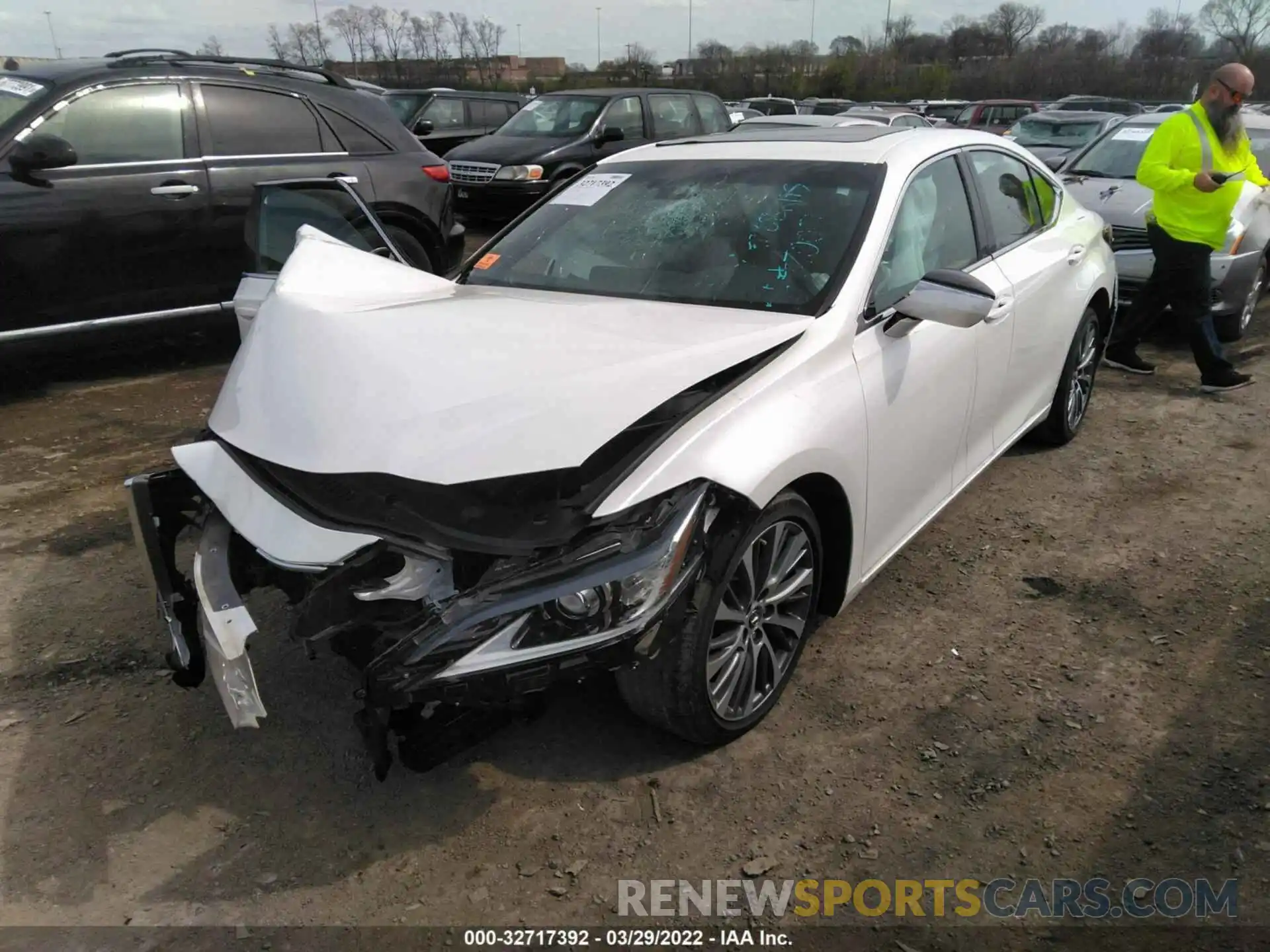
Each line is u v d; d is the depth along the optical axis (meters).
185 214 6.04
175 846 2.52
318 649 2.39
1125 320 6.43
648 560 2.33
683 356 2.64
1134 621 3.51
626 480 2.39
